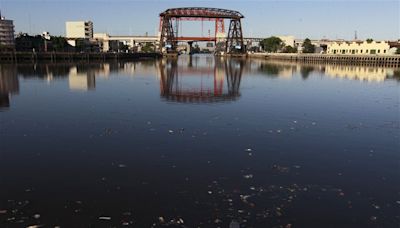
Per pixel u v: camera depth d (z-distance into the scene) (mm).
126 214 10945
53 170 14688
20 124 23094
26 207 11383
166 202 11758
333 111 28453
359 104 32219
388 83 53156
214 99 34844
